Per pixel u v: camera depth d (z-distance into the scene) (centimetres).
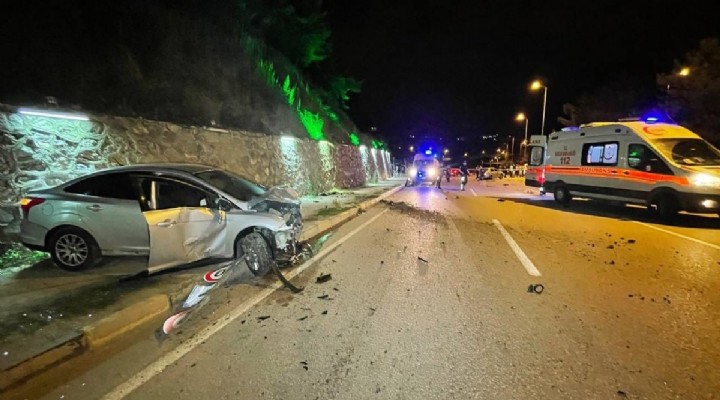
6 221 744
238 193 743
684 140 1374
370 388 363
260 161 1614
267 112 1941
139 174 671
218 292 604
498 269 743
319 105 2884
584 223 1302
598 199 1573
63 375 385
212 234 656
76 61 1078
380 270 731
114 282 609
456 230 1149
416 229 1161
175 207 654
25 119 793
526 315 526
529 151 2117
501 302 573
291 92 2295
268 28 2606
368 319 511
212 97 1561
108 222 652
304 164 2045
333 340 453
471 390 361
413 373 387
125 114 1091
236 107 1675
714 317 527
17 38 968
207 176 725
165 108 1271
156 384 369
